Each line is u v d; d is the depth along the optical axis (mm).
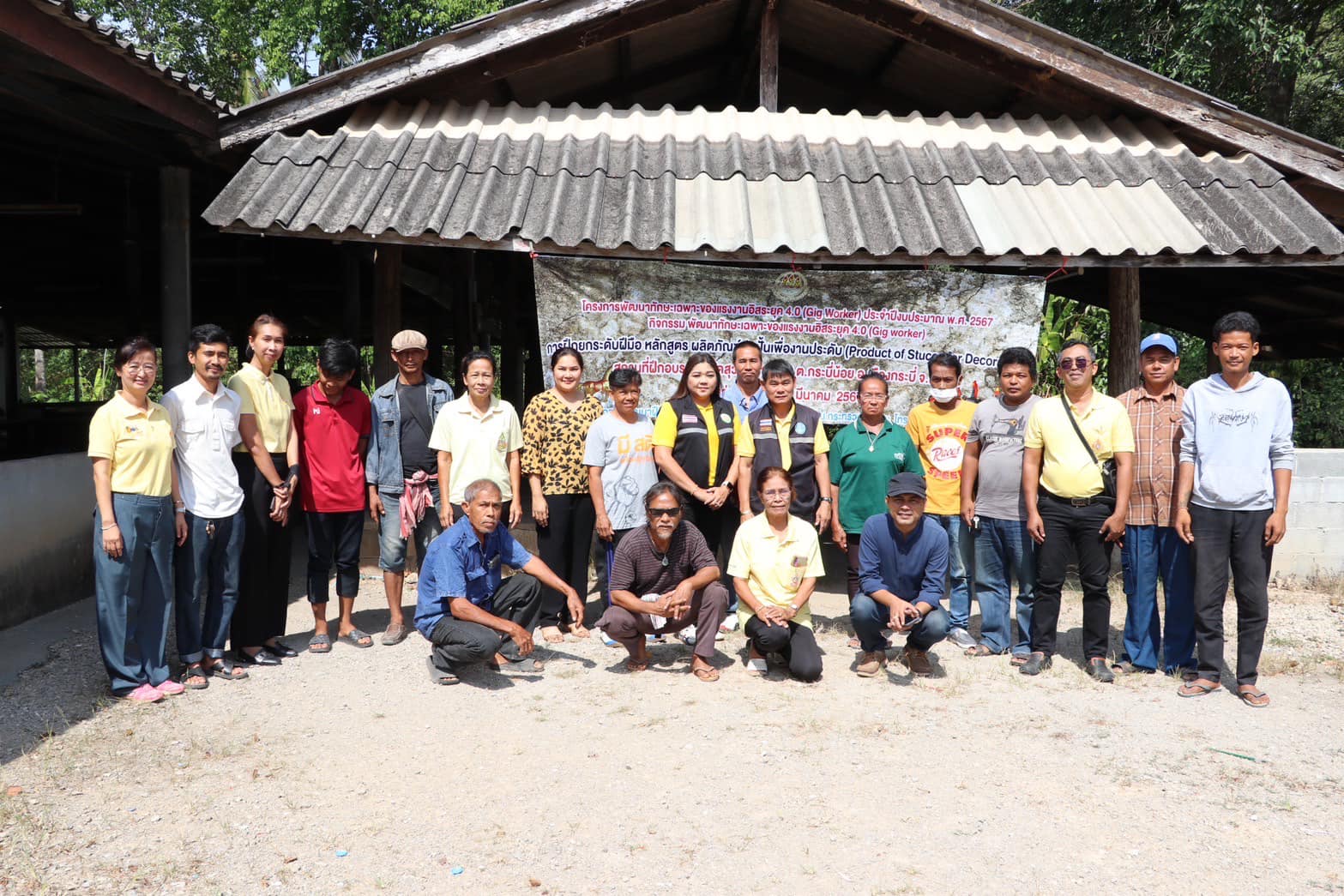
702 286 7051
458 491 5648
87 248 11617
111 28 5551
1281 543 7680
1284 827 3492
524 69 7922
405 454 5816
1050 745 4254
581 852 3303
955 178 7395
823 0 7887
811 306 7105
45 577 6297
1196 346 15781
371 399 5863
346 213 6516
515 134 7832
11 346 16047
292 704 4746
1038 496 5316
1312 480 7637
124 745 4195
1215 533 4883
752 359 5844
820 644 5953
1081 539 5195
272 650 5469
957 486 5988
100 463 4582
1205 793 3773
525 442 5934
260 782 3850
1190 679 5094
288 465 5445
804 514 5812
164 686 4848
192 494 4930
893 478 5059
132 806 3629
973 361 7125
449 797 3719
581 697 4859
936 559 5094
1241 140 7605
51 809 3582
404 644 5820
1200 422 4910
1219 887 3082
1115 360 7594
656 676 5219
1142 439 5219
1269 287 9930
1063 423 5164
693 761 4055
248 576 5262
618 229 6645
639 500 5715
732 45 9469
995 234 6695
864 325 7117
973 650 5664
